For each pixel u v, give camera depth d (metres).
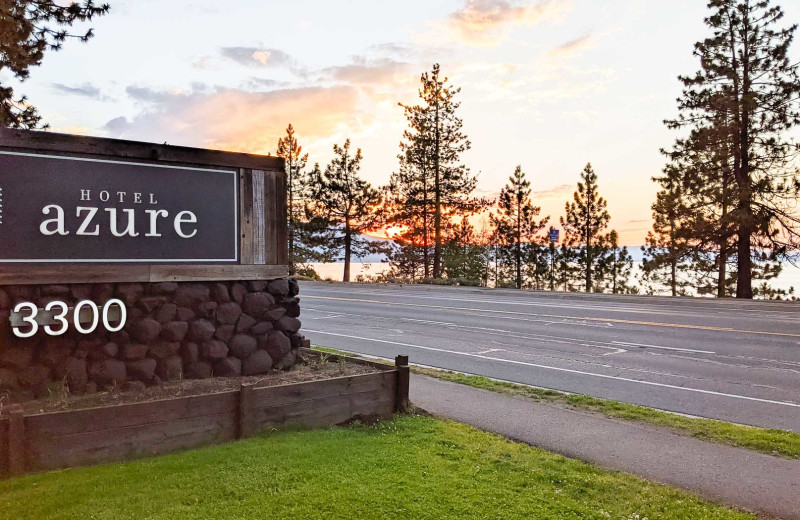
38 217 5.47
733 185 27.36
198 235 6.44
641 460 5.08
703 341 12.38
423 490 3.96
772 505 4.16
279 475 4.08
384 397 5.98
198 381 6.09
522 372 9.34
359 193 41.66
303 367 6.98
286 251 7.12
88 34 13.33
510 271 48.91
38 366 5.38
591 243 46.72
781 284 35.19
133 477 3.97
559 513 3.75
